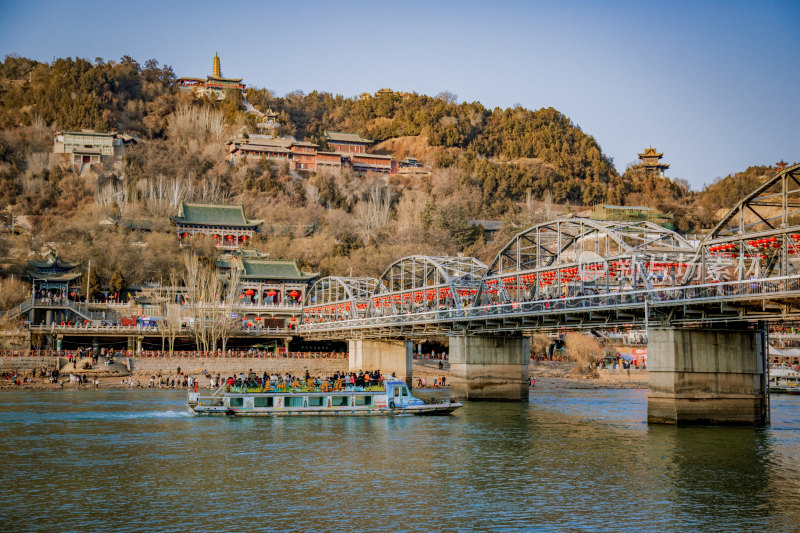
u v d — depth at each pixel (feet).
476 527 133.69
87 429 229.86
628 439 214.90
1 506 143.64
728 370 230.07
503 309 301.43
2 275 573.33
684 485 161.38
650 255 253.85
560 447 203.41
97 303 531.91
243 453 194.70
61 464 179.01
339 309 504.43
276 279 606.55
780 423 241.14
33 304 491.31
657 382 230.07
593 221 275.18
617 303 247.29
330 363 467.52
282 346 525.34
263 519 137.49
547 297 295.89
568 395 364.58
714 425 228.63
